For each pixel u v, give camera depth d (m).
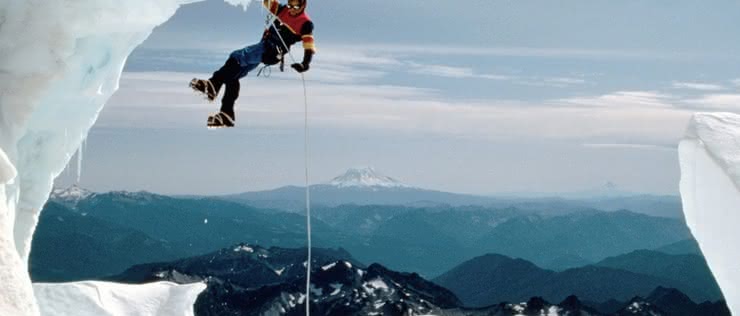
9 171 10.50
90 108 13.86
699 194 9.59
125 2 12.79
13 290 9.76
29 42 12.50
